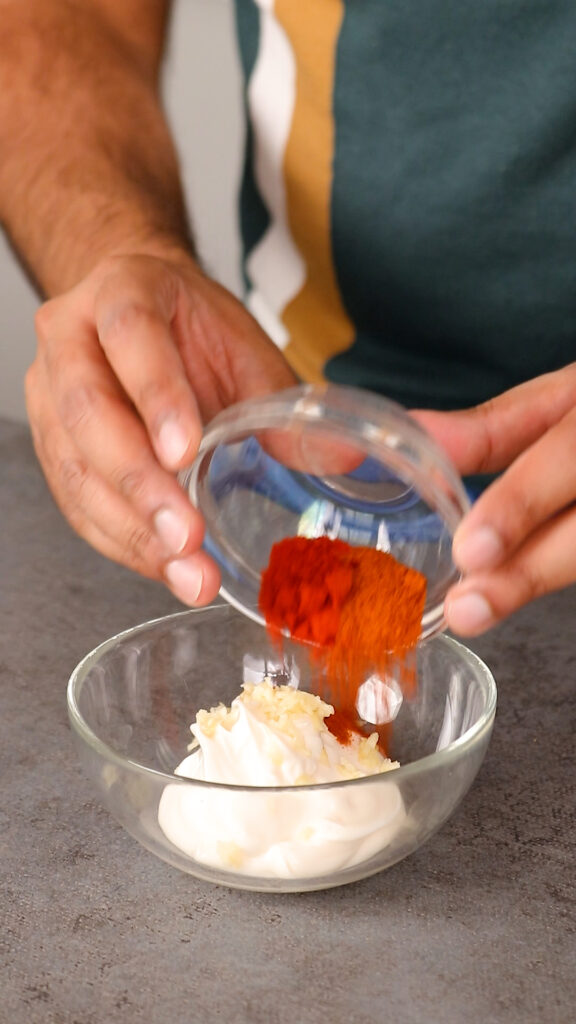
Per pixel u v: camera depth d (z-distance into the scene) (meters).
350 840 0.67
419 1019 0.63
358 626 0.73
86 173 0.97
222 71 1.72
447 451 0.74
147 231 0.91
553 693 0.81
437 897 0.68
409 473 0.67
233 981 0.65
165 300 0.76
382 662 0.73
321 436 0.68
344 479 0.72
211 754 0.71
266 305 1.11
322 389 0.70
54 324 0.77
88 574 0.92
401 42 0.98
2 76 1.03
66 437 0.77
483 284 1.03
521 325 1.03
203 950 0.66
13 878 0.70
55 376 0.75
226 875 0.68
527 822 0.72
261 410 0.68
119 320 0.73
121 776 0.67
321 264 1.07
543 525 0.69
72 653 0.84
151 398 0.70
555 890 0.69
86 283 0.78
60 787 0.75
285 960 0.66
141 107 1.04
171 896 0.69
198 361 0.79
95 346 0.76
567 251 1.00
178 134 1.77
